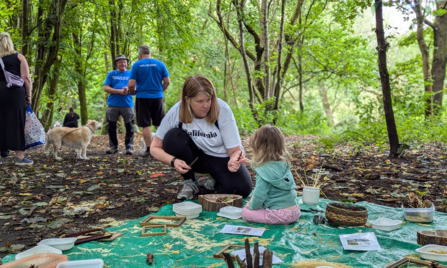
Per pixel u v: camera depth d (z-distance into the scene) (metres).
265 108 12.27
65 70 11.62
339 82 16.45
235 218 3.14
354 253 2.35
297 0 13.45
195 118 3.63
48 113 12.83
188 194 3.83
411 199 3.18
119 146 10.12
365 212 2.83
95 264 2.08
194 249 2.47
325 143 8.24
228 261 1.88
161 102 6.78
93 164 6.21
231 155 3.70
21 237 2.80
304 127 16.98
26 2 8.06
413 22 6.09
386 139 8.72
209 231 2.82
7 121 5.48
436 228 2.82
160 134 3.78
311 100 25.56
